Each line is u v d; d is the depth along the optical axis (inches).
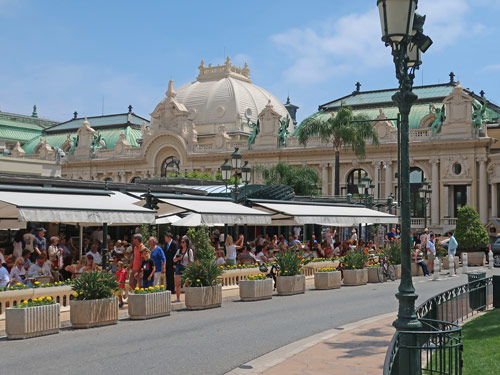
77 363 514.6
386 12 431.8
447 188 2805.1
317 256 1465.3
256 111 4028.1
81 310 698.8
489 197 2755.9
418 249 1475.1
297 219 1307.8
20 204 797.2
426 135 2898.6
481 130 2765.7
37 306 649.6
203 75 4284.0
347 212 1517.0
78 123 4441.4
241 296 976.9
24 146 4453.7
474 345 580.7
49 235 1547.7
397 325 423.2
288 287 1055.6
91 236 1491.1
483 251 1902.1
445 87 3243.1
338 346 578.6
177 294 910.4
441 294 620.7
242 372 477.7
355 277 1235.9
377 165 2970.0
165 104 3644.2
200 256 993.5
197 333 661.3
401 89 439.5
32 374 477.1
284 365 499.8
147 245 1232.8
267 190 1721.2
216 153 3405.5
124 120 4247.0
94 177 3907.5
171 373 479.8
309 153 3149.6
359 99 3400.6
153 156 3673.7
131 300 769.6
